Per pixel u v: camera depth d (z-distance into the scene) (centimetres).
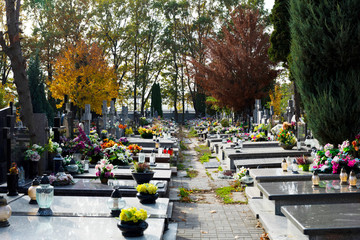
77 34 4422
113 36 5094
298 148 1504
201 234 747
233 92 3406
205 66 3612
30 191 737
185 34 5891
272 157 1469
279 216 785
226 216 881
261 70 3369
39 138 1082
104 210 693
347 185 848
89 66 3419
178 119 6850
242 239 716
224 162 1745
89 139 1273
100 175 937
